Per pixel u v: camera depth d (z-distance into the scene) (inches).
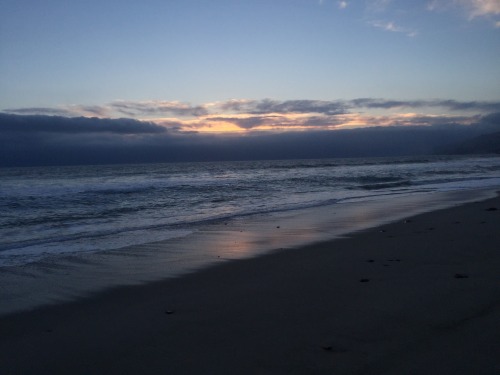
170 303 283.6
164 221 689.0
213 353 203.5
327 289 293.9
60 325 252.2
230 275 351.3
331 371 181.6
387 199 916.6
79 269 387.2
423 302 255.3
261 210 794.2
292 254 421.7
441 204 791.7
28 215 779.4
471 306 244.1
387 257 381.4
